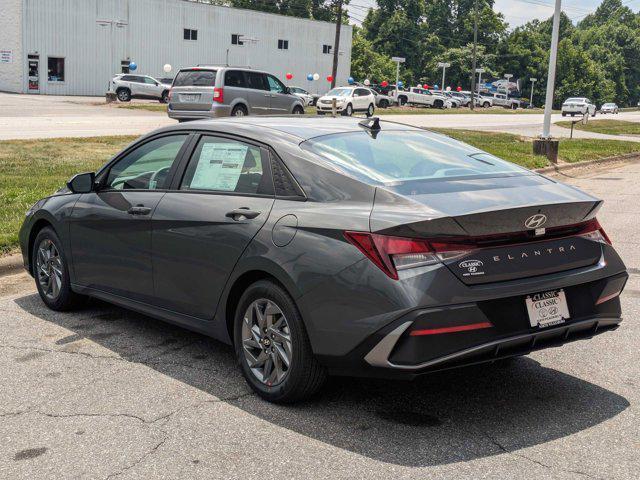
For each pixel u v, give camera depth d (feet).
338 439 11.70
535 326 11.92
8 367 14.87
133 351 15.90
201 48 196.95
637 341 16.90
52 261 18.72
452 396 13.56
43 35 167.22
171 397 13.39
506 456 11.14
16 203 31.12
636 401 13.41
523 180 13.57
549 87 62.39
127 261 16.07
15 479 10.37
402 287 11.10
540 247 12.24
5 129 69.46
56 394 13.48
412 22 404.16
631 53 546.67
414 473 10.57
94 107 121.80
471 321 11.29
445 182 12.86
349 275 11.59
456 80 399.44
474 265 11.48
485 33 427.33
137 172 16.42
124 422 12.29
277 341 12.94
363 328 11.37
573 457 11.14
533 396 13.58
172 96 74.23
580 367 15.20
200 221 14.20
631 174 58.54
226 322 14.05
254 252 13.02
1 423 12.22
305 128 14.67
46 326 17.63
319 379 12.63
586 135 107.24
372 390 13.82
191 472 10.59
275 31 213.66
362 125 15.44
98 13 175.42
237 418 12.50
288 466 10.77
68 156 48.98
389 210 11.75
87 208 17.16
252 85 75.61
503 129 109.40
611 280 13.02
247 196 13.83
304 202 12.88
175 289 14.97
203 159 15.08
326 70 229.66
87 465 10.80
